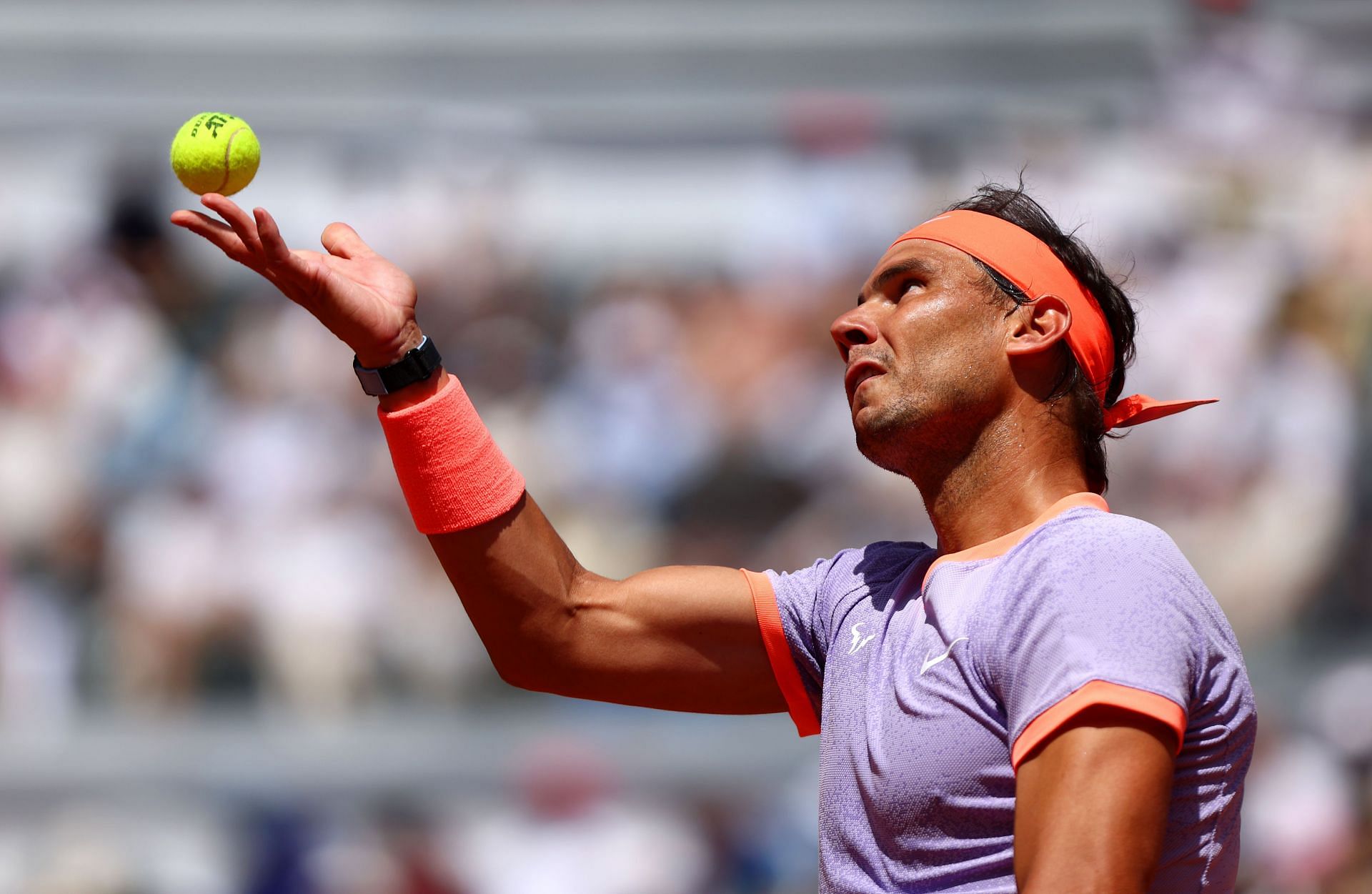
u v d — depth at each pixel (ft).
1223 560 79.05
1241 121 103.71
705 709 26.08
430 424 24.48
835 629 24.04
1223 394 82.89
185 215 22.77
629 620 25.44
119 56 112.88
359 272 24.84
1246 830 71.87
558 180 108.88
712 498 85.25
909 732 20.71
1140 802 18.37
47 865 72.64
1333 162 102.78
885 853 21.08
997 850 20.18
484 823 73.72
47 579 79.87
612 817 73.15
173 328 89.66
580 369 91.40
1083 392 22.93
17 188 104.78
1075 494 22.38
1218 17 107.65
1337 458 81.10
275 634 77.97
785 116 110.63
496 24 116.16
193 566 78.95
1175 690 18.79
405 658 77.97
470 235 100.53
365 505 82.33
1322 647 76.74
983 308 22.74
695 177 109.60
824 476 85.05
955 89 113.70
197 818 73.82
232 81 113.50
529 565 25.02
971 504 22.70
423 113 112.98
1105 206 96.73
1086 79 112.27
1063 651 19.13
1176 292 88.79
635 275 99.35
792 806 73.10
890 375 22.93
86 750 73.77
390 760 73.97
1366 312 86.43
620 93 114.62
